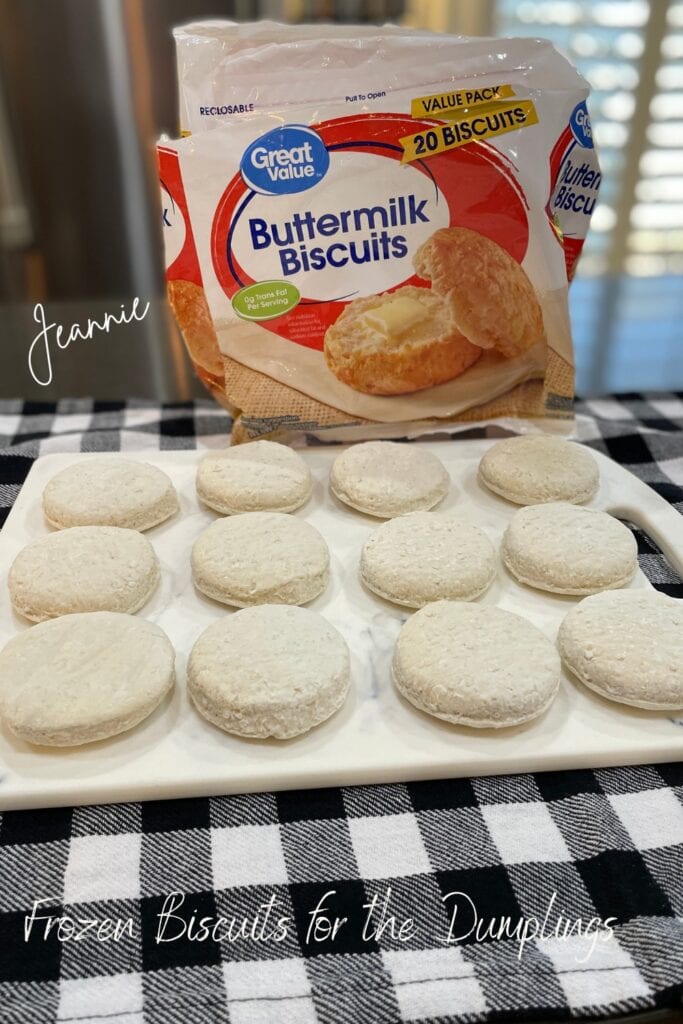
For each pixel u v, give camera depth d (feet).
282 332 1.67
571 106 1.63
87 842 1.10
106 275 3.72
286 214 1.59
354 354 1.69
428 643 1.25
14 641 1.25
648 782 1.18
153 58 3.27
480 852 1.11
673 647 1.24
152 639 1.25
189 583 1.44
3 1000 0.97
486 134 1.59
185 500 1.64
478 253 1.65
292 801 1.15
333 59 1.58
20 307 2.55
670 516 1.60
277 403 1.73
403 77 1.57
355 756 1.17
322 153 1.57
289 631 1.26
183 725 1.20
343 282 1.64
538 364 1.76
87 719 1.14
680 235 4.18
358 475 1.61
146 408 2.01
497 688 1.17
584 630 1.27
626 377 2.35
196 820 1.13
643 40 3.68
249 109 1.58
